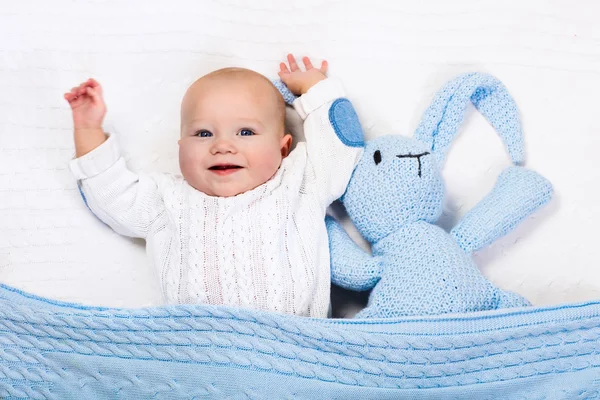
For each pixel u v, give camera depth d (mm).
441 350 937
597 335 962
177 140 1240
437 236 1079
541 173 1229
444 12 1253
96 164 1096
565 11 1249
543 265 1212
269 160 1100
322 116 1179
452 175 1241
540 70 1246
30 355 923
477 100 1228
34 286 1168
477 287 1046
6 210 1175
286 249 1075
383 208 1103
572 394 937
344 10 1251
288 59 1241
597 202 1219
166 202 1107
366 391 907
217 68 1245
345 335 926
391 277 1065
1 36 1202
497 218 1116
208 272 1043
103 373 910
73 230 1185
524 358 943
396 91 1252
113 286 1187
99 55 1222
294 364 908
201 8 1240
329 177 1152
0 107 1195
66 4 1218
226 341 913
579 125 1238
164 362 909
